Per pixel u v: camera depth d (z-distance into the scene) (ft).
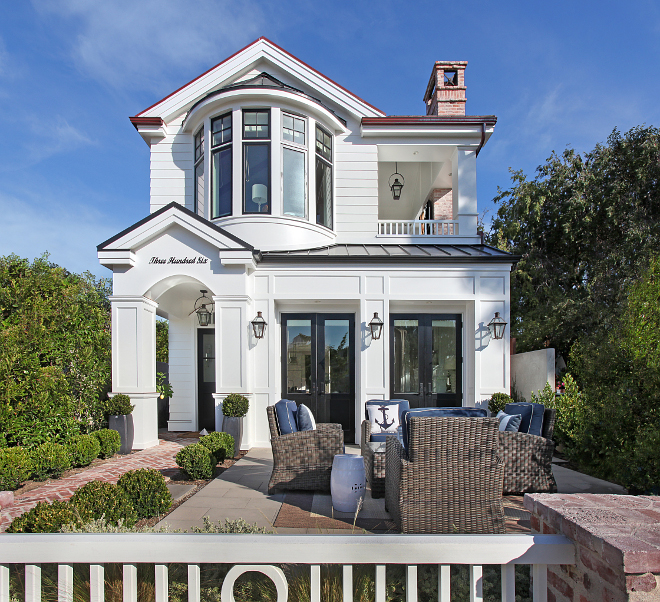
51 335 26.04
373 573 9.68
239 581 10.11
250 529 12.07
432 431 13.17
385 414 22.77
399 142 39.19
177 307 38.40
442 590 6.46
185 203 38.17
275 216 34.12
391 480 15.58
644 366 19.77
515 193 47.26
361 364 31.65
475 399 31.42
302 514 16.17
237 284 30.25
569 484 20.51
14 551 6.58
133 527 13.32
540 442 19.13
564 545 6.31
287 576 9.37
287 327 33.58
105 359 30.94
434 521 13.07
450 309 33.83
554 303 40.98
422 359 33.65
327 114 36.58
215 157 35.73
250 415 30.55
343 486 16.22
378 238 37.81
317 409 33.19
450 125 38.40
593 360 23.38
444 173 44.75
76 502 12.58
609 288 41.65
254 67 39.55
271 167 34.37
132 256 30.19
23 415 23.36
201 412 39.63
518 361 34.81
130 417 28.40
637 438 18.24
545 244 46.75
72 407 25.81
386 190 51.96
